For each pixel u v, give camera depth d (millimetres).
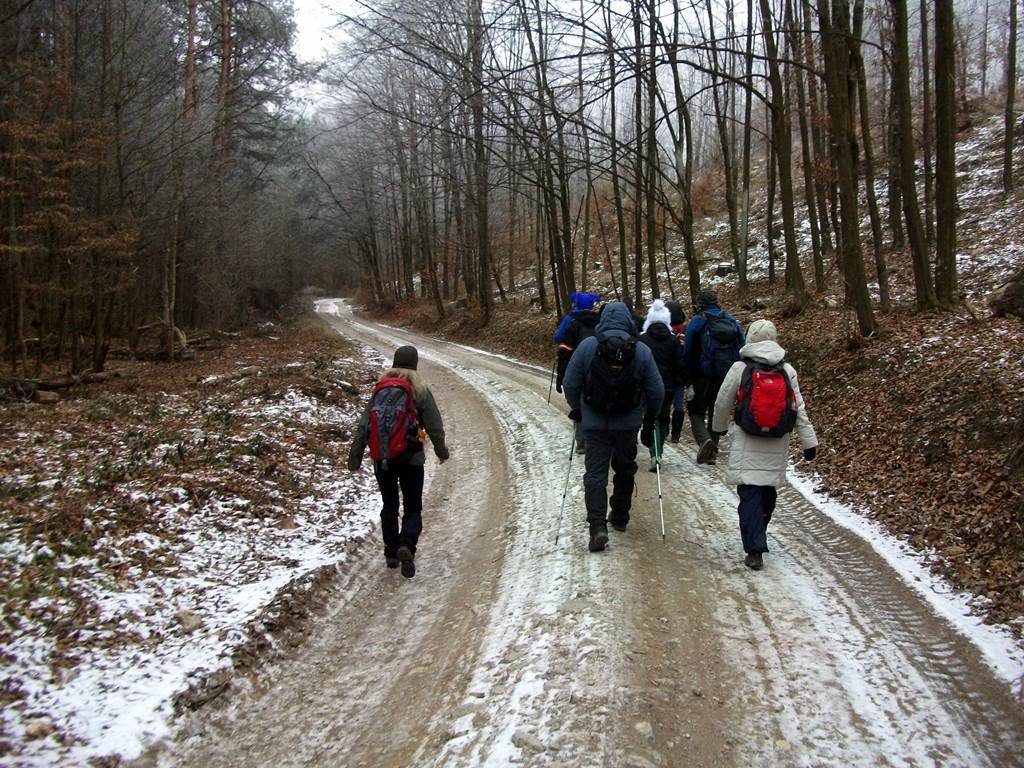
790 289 15117
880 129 26156
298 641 4539
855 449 7363
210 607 4691
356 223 49344
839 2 9031
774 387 4820
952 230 9938
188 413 10406
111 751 3277
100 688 3693
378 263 52812
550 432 10188
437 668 4039
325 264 74188
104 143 14383
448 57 11211
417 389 5508
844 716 3227
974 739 3049
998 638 3824
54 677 3697
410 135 21406
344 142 41469
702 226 30547
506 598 4836
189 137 18000
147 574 4945
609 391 5238
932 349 8344
